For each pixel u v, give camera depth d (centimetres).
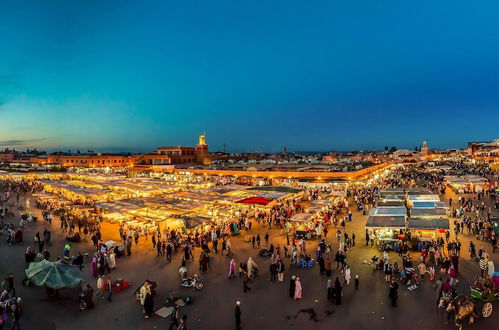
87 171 9975
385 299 1736
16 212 4128
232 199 3775
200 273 2141
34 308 1658
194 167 7681
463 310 1431
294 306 1684
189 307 1688
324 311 1630
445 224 2547
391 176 8275
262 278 2047
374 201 4322
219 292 1858
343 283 1945
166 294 1838
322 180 5559
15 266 2219
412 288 1852
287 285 1938
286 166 7112
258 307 1678
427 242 2392
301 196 4631
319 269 2180
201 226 3006
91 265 2161
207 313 1625
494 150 12175
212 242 2764
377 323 1511
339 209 4009
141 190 4738
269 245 2728
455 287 1833
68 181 6059
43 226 3372
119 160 12475
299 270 2173
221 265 2281
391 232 2634
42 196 4766
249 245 2738
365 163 7581
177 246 2569
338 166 6631
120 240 2842
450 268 1894
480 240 2712
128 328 1492
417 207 3231
